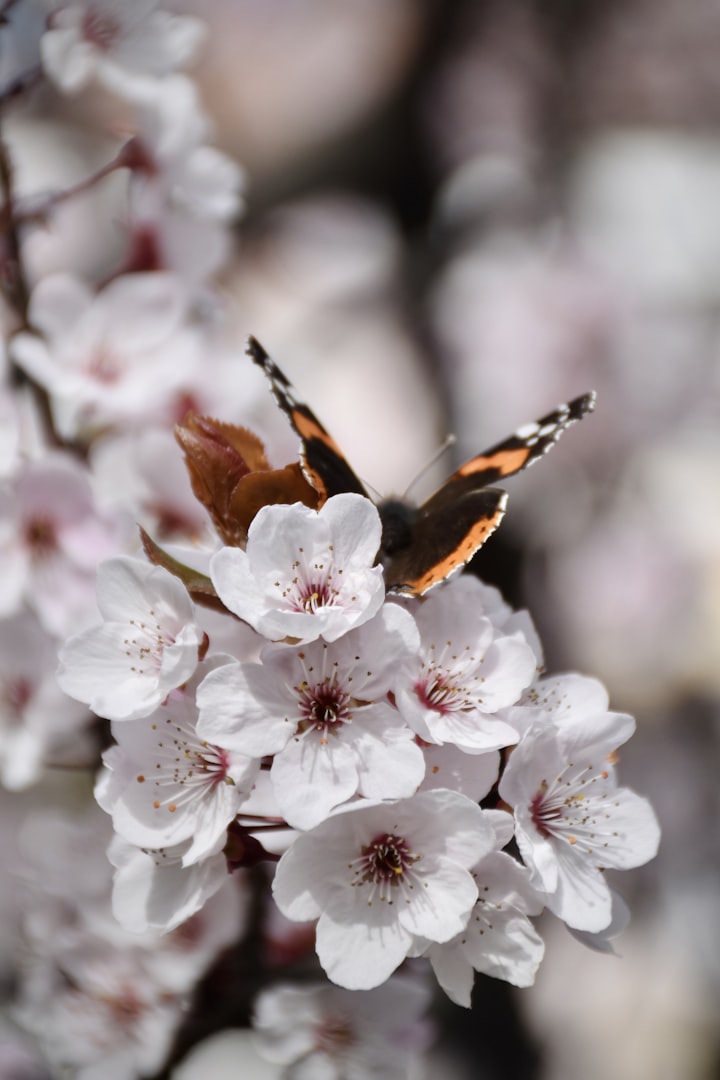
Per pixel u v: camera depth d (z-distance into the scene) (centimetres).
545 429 36
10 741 39
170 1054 38
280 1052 37
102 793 33
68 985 38
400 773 32
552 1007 73
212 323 43
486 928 33
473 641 34
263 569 33
